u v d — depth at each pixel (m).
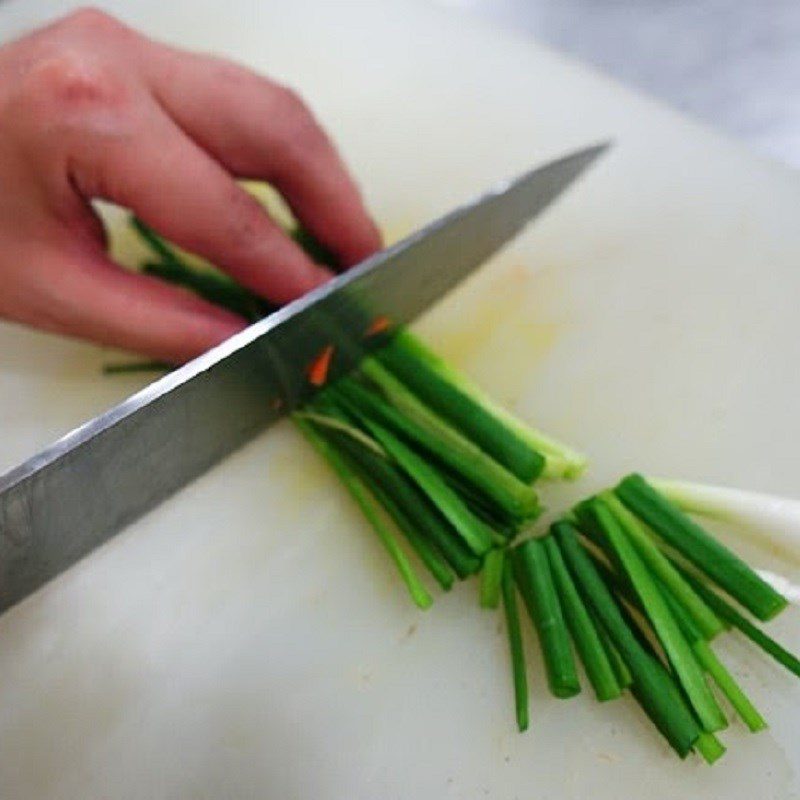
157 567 0.31
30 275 0.32
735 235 0.37
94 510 0.29
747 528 0.31
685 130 0.40
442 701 0.29
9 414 0.33
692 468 0.33
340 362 0.33
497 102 0.41
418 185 0.39
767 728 0.28
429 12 0.44
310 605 0.30
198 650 0.30
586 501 0.31
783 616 0.30
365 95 0.42
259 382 0.31
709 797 0.28
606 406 0.34
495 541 0.31
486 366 0.35
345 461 0.32
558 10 0.50
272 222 0.33
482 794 0.28
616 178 0.39
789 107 0.45
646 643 0.30
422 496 0.31
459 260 0.34
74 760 0.28
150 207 0.32
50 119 0.30
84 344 0.34
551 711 0.29
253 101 0.33
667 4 0.50
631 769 0.28
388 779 0.28
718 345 0.35
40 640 0.29
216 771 0.28
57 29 0.33
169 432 0.29
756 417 0.34
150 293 0.32
